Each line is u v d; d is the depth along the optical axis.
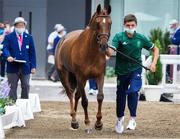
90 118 16.36
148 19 28.06
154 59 13.98
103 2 27.53
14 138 13.30
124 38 13.91
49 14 27.56
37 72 27.81
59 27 25.97
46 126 15.03
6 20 27.58
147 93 21.03
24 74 16.50
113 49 13.75
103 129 14.64
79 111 17.75
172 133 14.27
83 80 14.00
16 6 27.56
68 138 13.37
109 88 24.33
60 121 15.87
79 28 27.58
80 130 14.49
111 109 18.33
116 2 28.09
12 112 14.56
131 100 14.25
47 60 27.56
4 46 16.47
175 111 18.27
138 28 27.97
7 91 15.07
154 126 15.24
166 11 28.08
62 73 15.27
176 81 21.52
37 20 27.67
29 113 16.12
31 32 27.66
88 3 27.53
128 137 13.58
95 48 13.59
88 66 13.77
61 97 21.53
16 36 16.47
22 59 16.39
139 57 14.05
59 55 15.35
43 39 27.72
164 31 27.70
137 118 16.59
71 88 15.09
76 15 27.56
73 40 14.61
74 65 14.05
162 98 21.62
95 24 13.41
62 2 27.55
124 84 14.13
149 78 21.30
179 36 22.70
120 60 14.04
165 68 21.47
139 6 28.08
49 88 24.11
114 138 13.41
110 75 27.19
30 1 27.56
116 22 28.14
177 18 28.05
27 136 13.57
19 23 16.39
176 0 27.98
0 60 24.55
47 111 17.80
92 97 21.62
